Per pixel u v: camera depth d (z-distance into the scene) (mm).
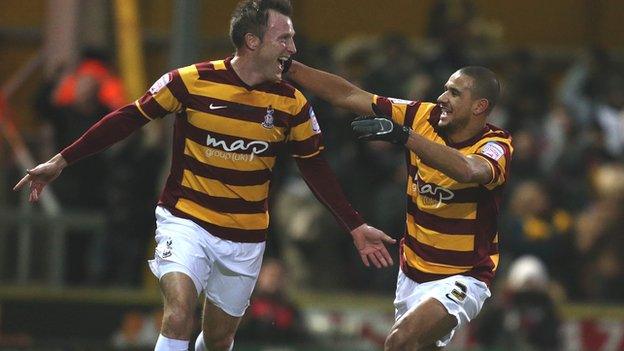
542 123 44938
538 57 50812
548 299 38062
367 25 50312
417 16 50438
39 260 41406
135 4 45656
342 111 41500
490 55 47344
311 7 49875
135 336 38375
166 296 23422
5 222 41281
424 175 24578
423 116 24891
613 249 41312
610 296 40938
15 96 47531
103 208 42156
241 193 24078
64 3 44406
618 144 45156
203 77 23703
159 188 40375
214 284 24703
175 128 24188
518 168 42344
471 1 48281
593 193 42656
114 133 23781
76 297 38688
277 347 36375
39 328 38656
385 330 38969
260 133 23781
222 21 49094
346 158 40969
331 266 41000
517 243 40312
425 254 24828
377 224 40000
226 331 25359
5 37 48594
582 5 51750
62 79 42312
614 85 47250
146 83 48844
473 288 24641
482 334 38125
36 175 23656
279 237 40812
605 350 39469
